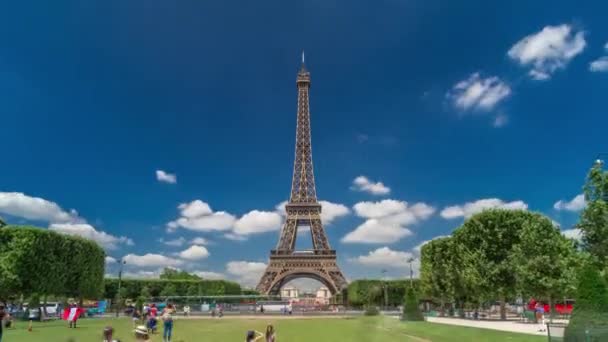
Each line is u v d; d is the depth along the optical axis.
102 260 145.12
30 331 73.31
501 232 101.88
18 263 109.75
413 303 97.44
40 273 115.19
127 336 64.88
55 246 122.44
